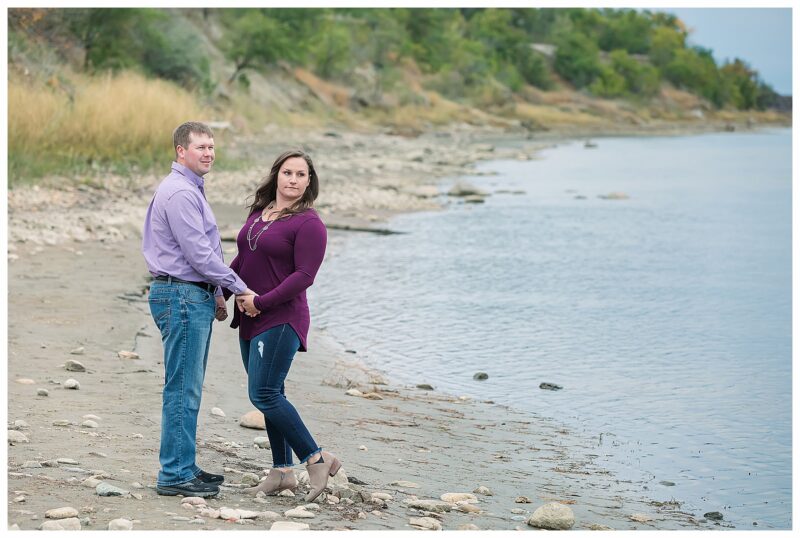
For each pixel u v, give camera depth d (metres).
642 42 193.75
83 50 55.22
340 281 21.31
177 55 63.84
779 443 11.15
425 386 13.28
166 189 7.43
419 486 8.72
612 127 135.25
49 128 31.91
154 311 7.55
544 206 37.94
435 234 29.38
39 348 12.88
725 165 64.50
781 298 20.59
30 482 7.34
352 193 37.53
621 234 30.59
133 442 9.00
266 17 88.75
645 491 9.38
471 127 106.25
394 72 105.75
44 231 22.61
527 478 9.45
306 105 88.25
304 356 14.66
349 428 10.75
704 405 12.75
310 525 6.96
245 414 10.87
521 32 159.25
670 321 18.14
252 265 7.76
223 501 7.52
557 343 16.20
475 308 18.89
